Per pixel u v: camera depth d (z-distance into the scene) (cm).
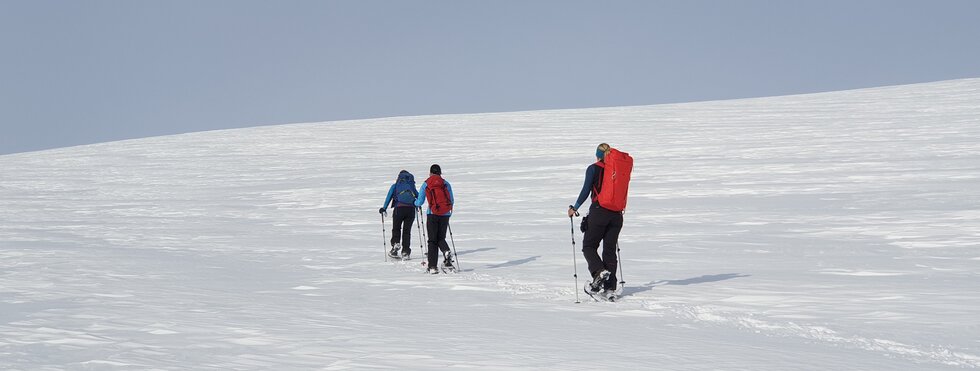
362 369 465
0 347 529
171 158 4528
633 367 477
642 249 1288
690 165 3073
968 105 4812
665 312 720
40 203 2880
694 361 497
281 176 3522
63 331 594
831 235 1405
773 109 5453
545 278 965
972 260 1085
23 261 1209
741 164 3011
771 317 682
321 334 587
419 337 576
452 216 2059
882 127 4084
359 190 2814
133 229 1939
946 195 1945
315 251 1393
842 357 522
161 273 1062
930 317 672
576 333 600
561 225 1752
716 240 1385
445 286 920
